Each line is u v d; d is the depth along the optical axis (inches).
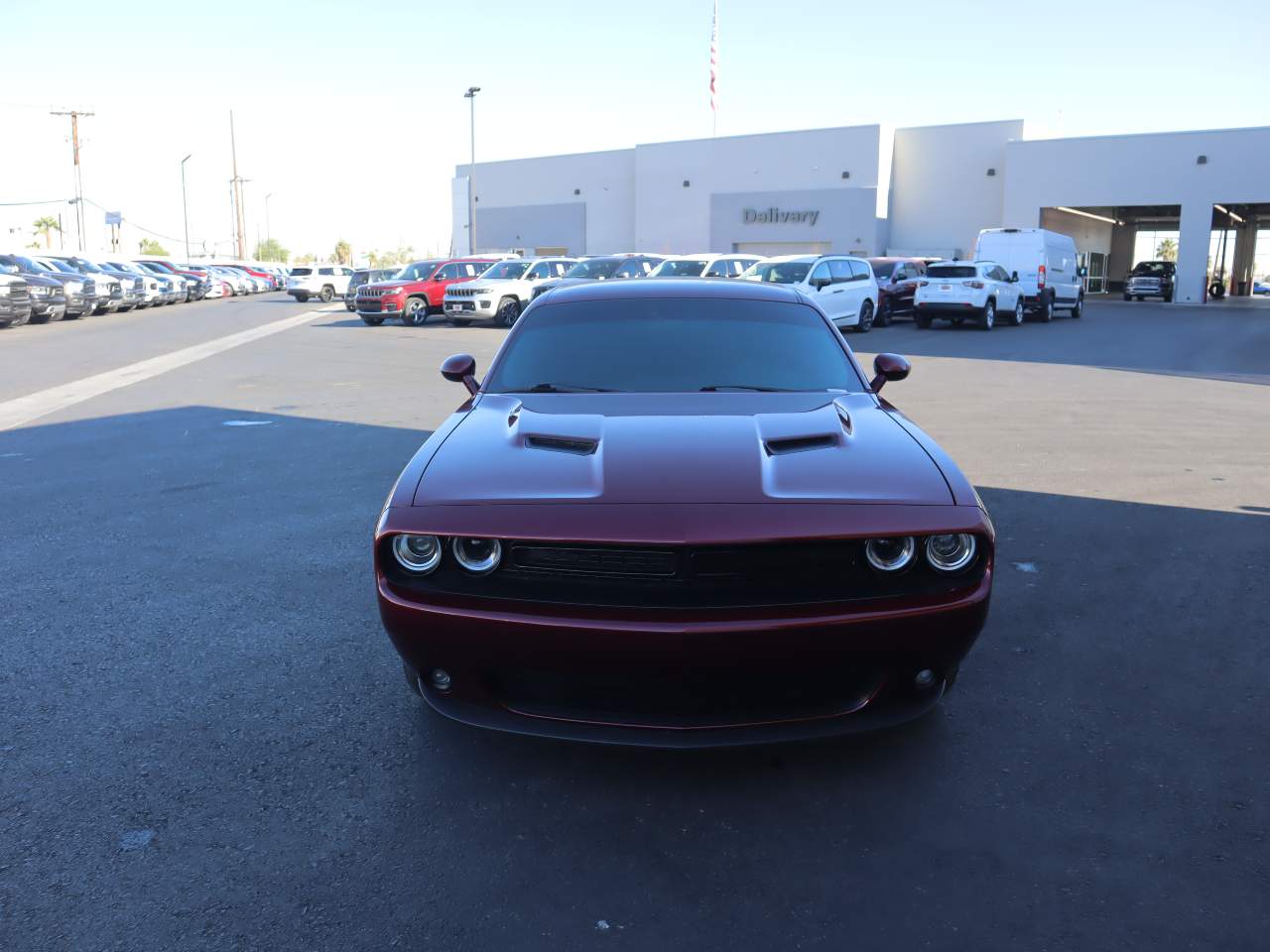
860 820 110.4
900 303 1001.5
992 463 304.2
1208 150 1448.1
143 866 101.8
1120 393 475.2
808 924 93.0
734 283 188.2
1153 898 96.3
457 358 176.7
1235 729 131.6
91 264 1221.7
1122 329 921.5
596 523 109.3
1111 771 121.0
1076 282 1104.2
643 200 2000.5
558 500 113.9
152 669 150.7
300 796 115.3
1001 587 187.5
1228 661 153.1
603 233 2119.8
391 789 117.0
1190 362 626.2
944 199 1750.7
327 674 149.3
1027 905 95.4
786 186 1830.7
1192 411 417.1
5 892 97.5
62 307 996.6
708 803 114.1
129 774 120.2
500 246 2283.5
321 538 220.5
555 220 2182.6
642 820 110.7
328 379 534.9
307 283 1560.0
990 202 1705.2
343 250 4185.5
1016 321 966.4
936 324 994.1
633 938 91.2
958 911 94.7
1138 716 135.4
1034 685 145.1
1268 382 521.0
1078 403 440.1
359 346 742.5
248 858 103.3
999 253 1006.4
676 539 106.4
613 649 106.0
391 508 117.3
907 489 117.2
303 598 182.2
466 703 115.5
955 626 111.0
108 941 90.5
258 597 182.7
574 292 184.7
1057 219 1679.4
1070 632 165.2
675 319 172.6
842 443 130.2
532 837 107.3
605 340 167.8
